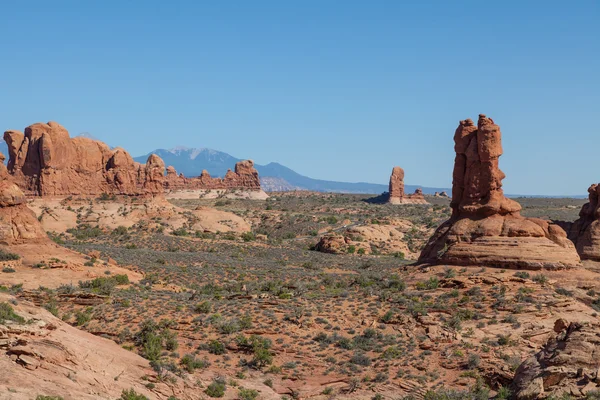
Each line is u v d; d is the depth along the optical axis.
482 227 77.88
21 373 41.50
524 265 73.94
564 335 49.16
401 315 64.38
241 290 79.25
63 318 63.72
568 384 44.78
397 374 55.28
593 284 71.81
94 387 43.88
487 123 81.81
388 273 82.38
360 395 51.97
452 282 71.44
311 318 64.06
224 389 50.66
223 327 61.41
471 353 58.12
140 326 61.91
